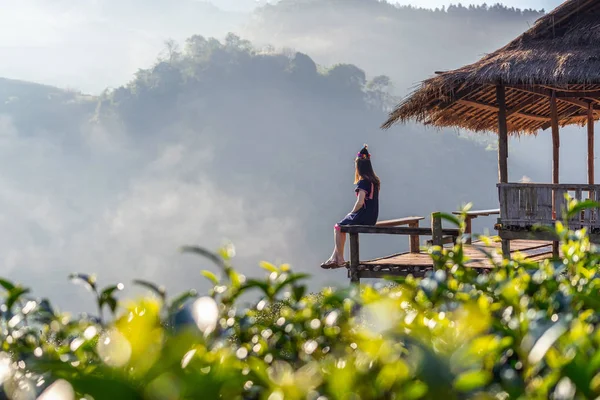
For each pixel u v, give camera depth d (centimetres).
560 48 1406
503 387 142
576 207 264
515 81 1353
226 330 188
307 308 224
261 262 223
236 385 127
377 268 1383
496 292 234
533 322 173
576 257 253
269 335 212
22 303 225
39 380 146
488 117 1844
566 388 124
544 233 1323
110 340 137
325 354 200
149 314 165
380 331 138
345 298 201
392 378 133
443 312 200
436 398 118
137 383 119
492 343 155
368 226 1373
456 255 263
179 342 127
